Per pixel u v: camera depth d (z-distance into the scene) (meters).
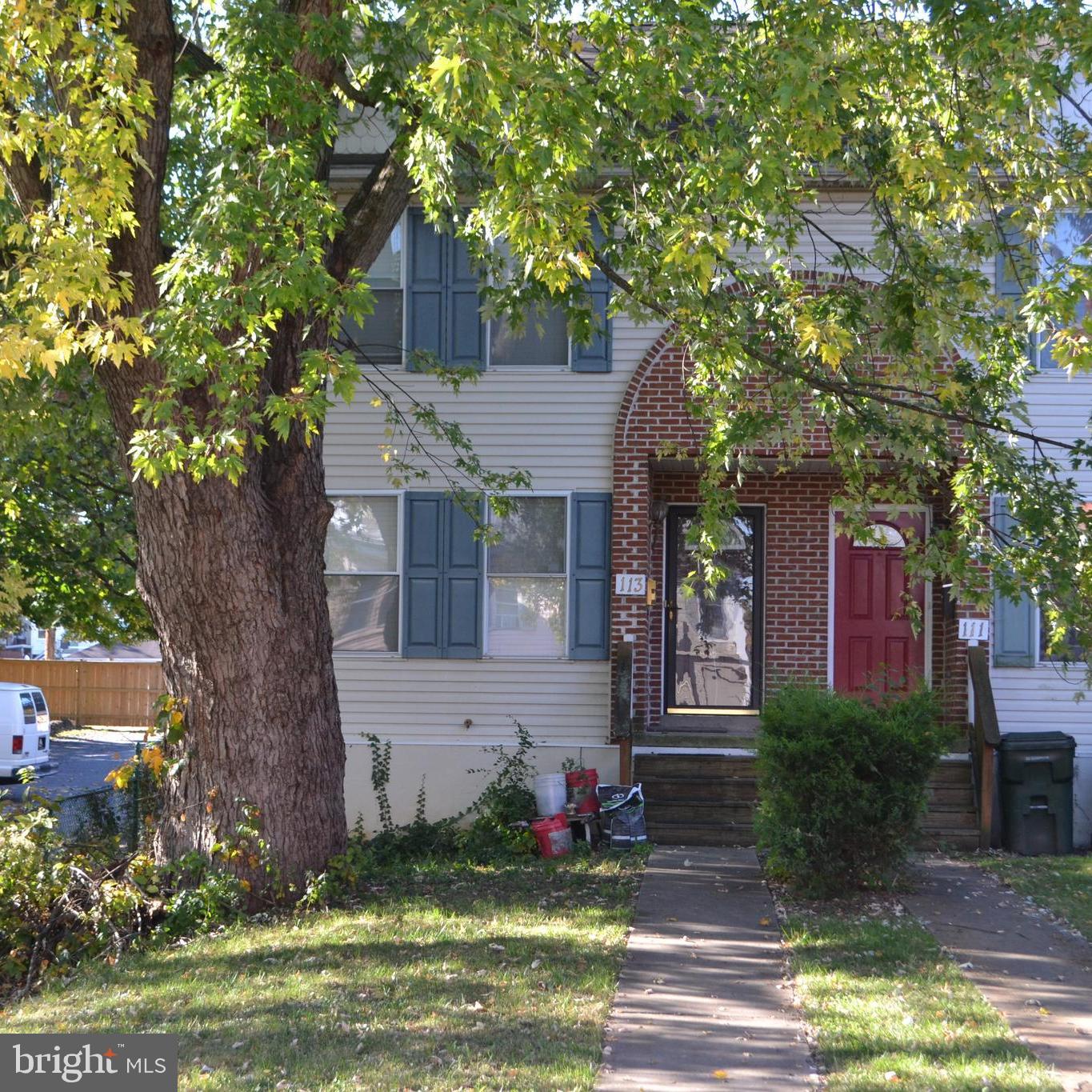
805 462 13.13
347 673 13.58
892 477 13.34
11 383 10.17
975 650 12.55
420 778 13.31
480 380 13.59
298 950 7.93
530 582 13.55
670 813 12.26
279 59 8.82
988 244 9.19
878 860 9.45
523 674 13.44
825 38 8.15
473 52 6.62
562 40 8.58
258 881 9.09
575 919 8.73
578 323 10.30
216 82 8.53
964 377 8.83
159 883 9.09
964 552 8.67
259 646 9.18
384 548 13.72
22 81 8.08
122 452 9.13
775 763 9.47
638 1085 5.65
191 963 7.84
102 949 8.57
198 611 9.05
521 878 10.33
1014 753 11.87
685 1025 6.51
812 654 13.98
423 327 13.66
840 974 7.36
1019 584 8.50
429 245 13.70
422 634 13.55
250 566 9.09
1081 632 8.45
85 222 7.86
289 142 8.19
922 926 8.59
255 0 8.72
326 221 8.12
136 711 34.56
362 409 13.76
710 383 9.77
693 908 9.13
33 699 23.58
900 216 8.94
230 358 7.63
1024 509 8.45
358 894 9.60
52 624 16.73
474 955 7.70
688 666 14.34
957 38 8.64
